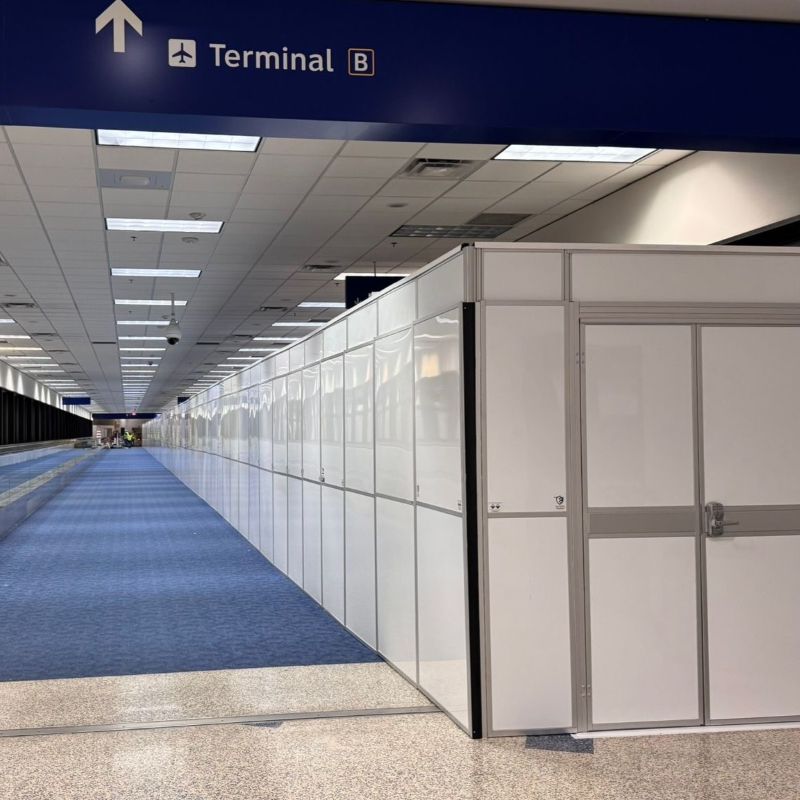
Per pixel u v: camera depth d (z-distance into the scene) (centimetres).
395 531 596
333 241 1177
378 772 406
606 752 432
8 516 1496
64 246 1166
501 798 375
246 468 1427
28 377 3462
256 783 394
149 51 448
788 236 743
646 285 479
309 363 911
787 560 486
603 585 469
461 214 1059
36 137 759
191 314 1806
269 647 679
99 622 778
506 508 462
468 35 482
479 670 458
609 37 500
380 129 484
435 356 510
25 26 439
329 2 466
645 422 476
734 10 504
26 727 474
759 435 487
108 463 4800
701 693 475
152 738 455
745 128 512
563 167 880
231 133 489
